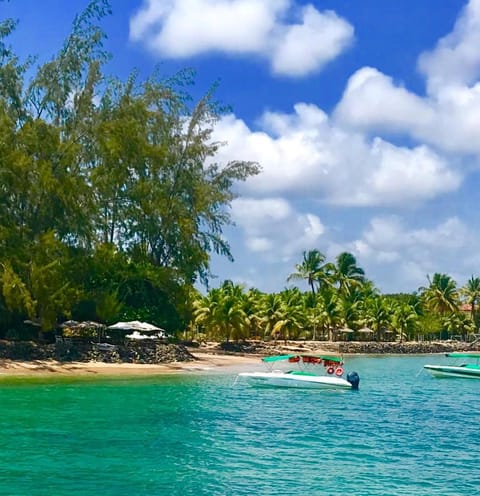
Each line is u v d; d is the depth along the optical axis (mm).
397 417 29719
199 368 52531
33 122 51844
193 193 66375
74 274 52688
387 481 17750
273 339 96938
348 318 106375
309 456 20688
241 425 26391
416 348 109188
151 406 31000
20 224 51625
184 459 19891
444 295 126438
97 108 56875
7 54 52312
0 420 26062
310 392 39250
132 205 60250
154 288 62344
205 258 65062
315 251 117938
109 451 20797
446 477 18297
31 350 48812
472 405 34812
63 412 28438
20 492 16094
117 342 55750
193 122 66750
